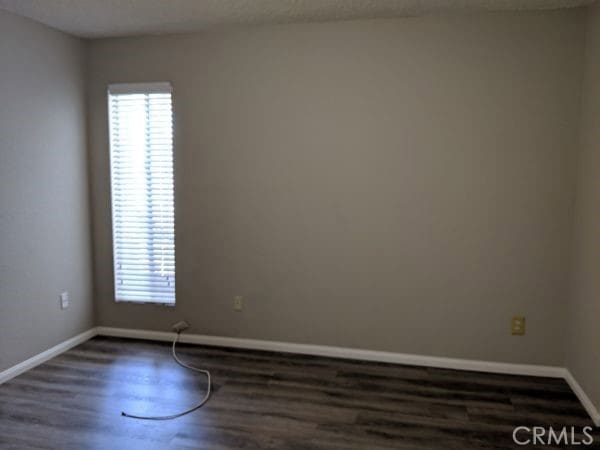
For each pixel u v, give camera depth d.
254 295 3.59
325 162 3.36
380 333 3.40
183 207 3.64
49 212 3.38
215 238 3.61
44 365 3.30
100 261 3.84
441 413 2.67
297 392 2.92
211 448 2.33
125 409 2.70
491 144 3.10
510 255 3.14
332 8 2.95
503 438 2.43
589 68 2.81
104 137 3.73
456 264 3.23
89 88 3.71
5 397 2.84
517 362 3.20
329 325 3.48
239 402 2.79
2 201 2.99
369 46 3.20
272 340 3.60
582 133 2.91
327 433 2.47
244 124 3.46
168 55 3.54
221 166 3.54
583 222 2.83
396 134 3.22
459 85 3.10
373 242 3.34
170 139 3.61
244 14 3.07
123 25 3.30
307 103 3.34
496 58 3.04
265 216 3.50
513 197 3.10
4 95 2.98
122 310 3.85
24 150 3.15
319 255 3.44
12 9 2.97
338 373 3.20
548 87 2.99
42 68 3.27
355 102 3.26
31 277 3.24
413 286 3.31
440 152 3.17
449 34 3.08
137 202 3.72
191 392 2.91
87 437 2.42
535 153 3.04
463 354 3.28
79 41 3.62
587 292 2.74
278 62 3.36
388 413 2.67
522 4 2.86
